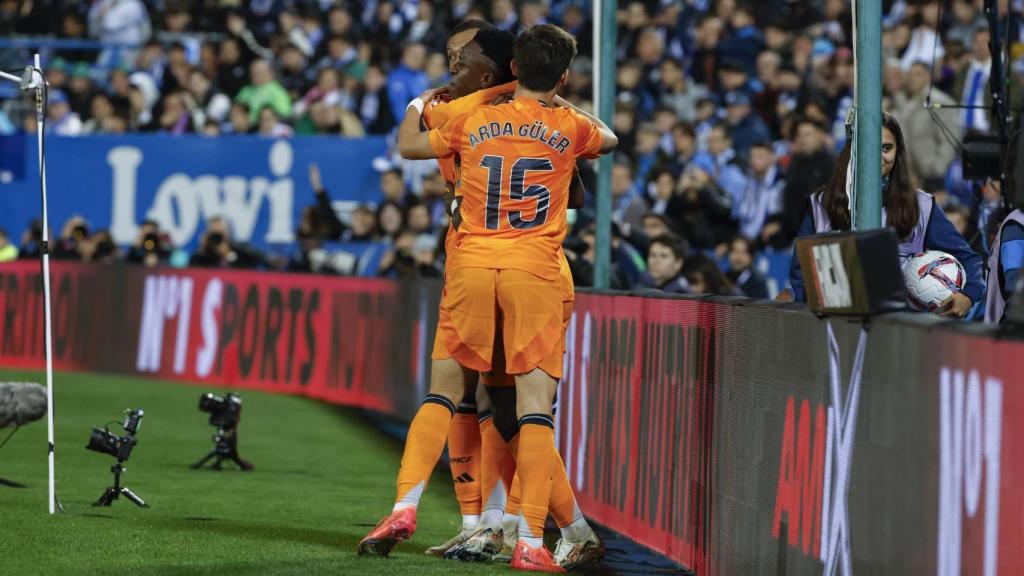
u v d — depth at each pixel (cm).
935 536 1072
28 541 1702
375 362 3884
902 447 1133
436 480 2658
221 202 4844
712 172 4159
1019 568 945
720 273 3200
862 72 1548
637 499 1898
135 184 4950
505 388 1695
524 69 1611
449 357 1639
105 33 6094
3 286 4988
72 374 4731
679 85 4694
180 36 6041
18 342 4959
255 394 4228
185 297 4597
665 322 1798
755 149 3916
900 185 1789
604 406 2059
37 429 3197
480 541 1694
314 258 4541
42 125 1928
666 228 3547
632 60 4844
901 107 3969
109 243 4934
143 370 4688
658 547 1811
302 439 3284
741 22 4797
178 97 5397
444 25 5497
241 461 2712
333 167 4697
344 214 4675
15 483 2292
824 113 4103
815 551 1312
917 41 4400
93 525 1856
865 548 1199
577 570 1730
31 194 5050
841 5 4769
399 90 5038
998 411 977
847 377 1247
